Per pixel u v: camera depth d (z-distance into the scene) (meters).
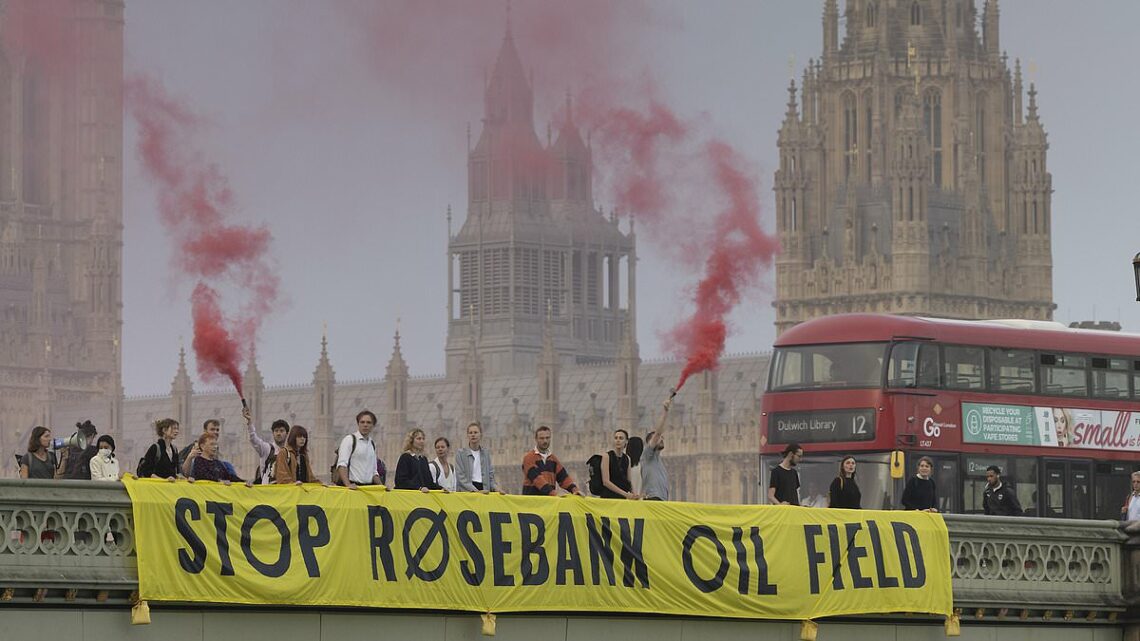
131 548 51.28
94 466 60.66
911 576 64.12
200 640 52.66
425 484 57.31
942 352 93.94
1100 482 96.62
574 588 57.78
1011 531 66.69
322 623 54.47
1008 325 96.62
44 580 49.66
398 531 54.97
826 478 94.69
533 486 60.72
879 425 93.19
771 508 61.88
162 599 51.19
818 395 95.31
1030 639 67.69
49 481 50.12
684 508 60.00
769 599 61.34
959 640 66.25
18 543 49.66
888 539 63.88
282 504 53.31
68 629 50.66
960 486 93.19
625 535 58.75
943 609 64.75
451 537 55.78
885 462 92.88
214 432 55.81
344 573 54.00
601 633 59.03
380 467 58.09
